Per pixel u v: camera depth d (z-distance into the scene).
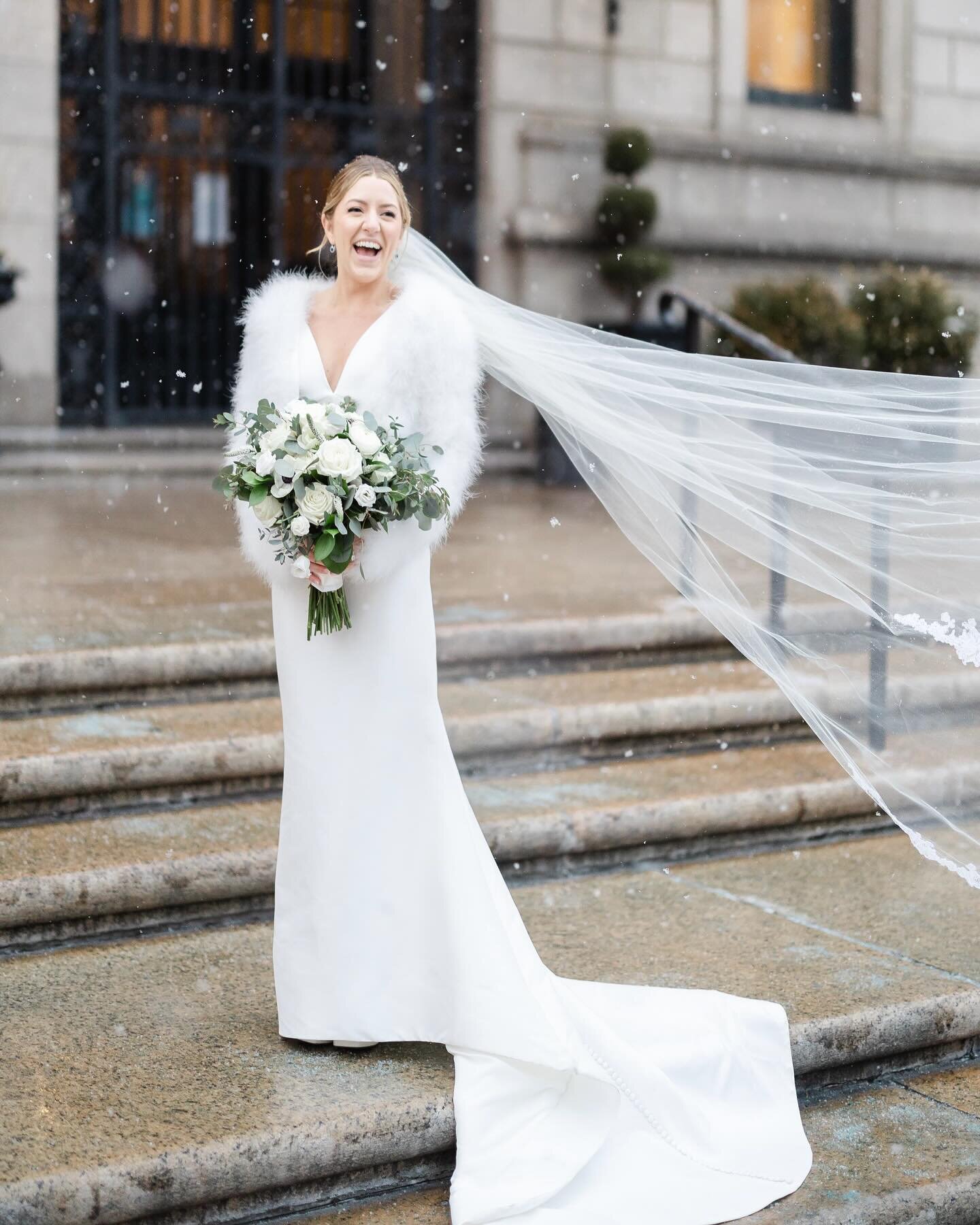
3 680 5.07
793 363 3.92
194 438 12.30
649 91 12.94
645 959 3.92
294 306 3.30
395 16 13.36
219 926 4.16
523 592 6.84
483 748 5.18
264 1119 3.01
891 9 13.36
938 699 4.01
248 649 5.46
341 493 3.00
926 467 4.00
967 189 13.80
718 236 13.07
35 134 11.70
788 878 4.66
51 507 9.64
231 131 13.52
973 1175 3.20
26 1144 2.88
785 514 3.93
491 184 12.62
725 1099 3.30
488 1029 3.16
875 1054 3.64
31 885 3.91
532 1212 2.92
